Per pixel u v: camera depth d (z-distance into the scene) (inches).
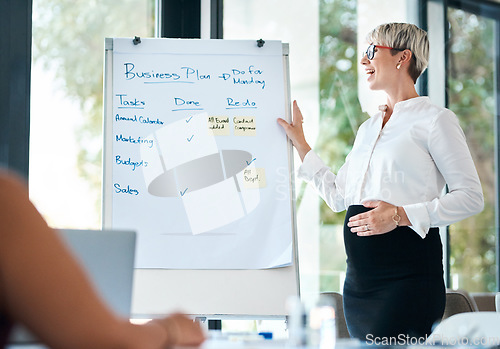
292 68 149.2
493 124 169.6
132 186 106.2
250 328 134.9
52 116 119.7
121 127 108.1
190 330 33.9
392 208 89.4
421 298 89.7
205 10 145.6
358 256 93.3
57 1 121.7
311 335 47.6
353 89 153.4
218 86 111.5
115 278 54.9
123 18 135.0
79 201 123.3
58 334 27.9
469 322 57.1
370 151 96.2
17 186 28.8
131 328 30.1
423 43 97.4
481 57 167.9
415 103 95.0
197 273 104.4
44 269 27.8
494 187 169.5
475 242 166.1
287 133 109.7
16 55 113.0
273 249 106.0
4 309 28.8
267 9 149.7
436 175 93.3
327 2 152.9
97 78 128.2
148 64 111.3
